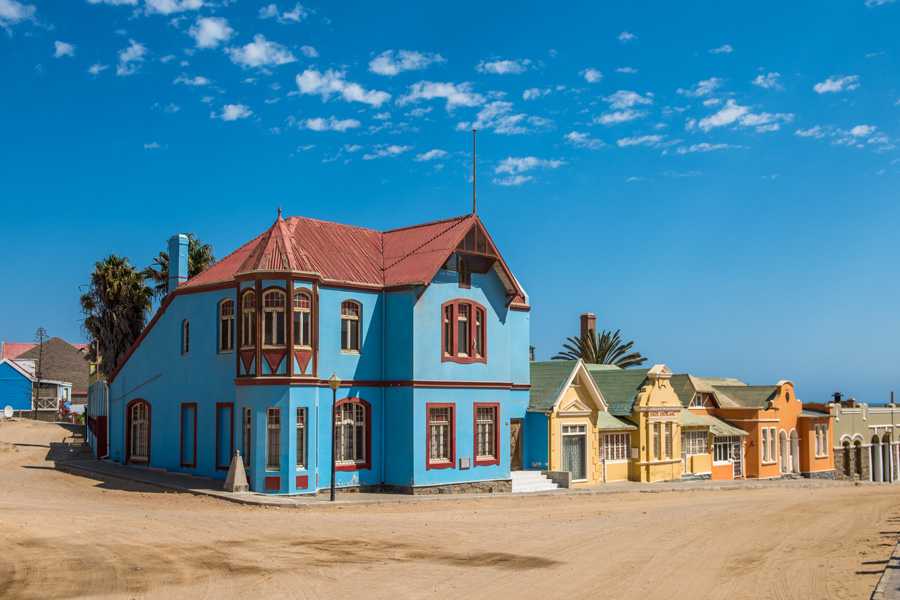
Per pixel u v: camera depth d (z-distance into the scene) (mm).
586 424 36438
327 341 28094
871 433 60031
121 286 41844
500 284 32594
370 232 33281
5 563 14836
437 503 26906
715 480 43625
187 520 20078
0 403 71562
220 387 29297
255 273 26672
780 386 50250
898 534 21906
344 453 28438
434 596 13578
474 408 30922
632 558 17359
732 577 15547
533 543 18875
